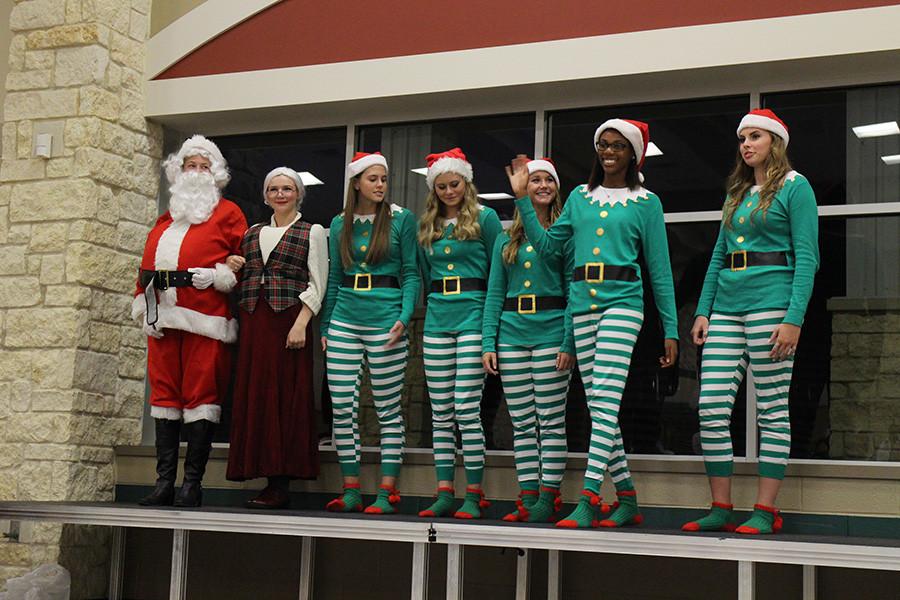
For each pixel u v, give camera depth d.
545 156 5.54
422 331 5.59
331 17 5.75
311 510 5.31
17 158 5.88
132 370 5.98
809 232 4.34
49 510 5.06
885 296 4.89
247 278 5.30
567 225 4.70
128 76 5.98
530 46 5.33
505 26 5.41
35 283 5.74
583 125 5.51
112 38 5.90
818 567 4.69
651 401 5.20
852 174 5.00
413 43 5.58
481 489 5.03
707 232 5.21
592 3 5.27
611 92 5.37
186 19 6.02
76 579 5.62
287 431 5.19
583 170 5.46
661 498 4.97
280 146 6.05
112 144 5.87
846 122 5.05
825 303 4.97
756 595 4.78
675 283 5.23
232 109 5.86
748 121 4.45
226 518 4.79
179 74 6.02
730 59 4.98
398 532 4.50
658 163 5.33
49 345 5.67
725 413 4.44
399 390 5.21
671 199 5.29
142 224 6.05
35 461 5.61
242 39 5.91
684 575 4.89
